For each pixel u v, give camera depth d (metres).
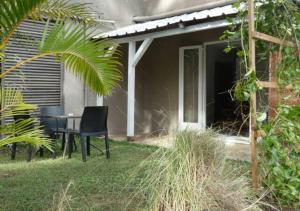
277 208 3.02
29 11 2.42
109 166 4.88
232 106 8.83
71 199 3.19
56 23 2.63
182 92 8.41
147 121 9.47
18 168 4.83
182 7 9.14
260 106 3.54
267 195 3.11
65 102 8.06
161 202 2.84
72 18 3.16
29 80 7.31
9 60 6.15
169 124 8.81
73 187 3.71
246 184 3.10
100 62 2.77
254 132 3.05
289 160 2.96
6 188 3.82
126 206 3.07
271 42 3.33
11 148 5.89
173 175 2.89
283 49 3.36
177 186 2.80
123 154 5.89
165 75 8.93
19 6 2.35
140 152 6.03
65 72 8.04
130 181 3.54
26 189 3.75
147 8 9.89
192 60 8.26
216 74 8.73
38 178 4.23
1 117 2.67
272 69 3.45
